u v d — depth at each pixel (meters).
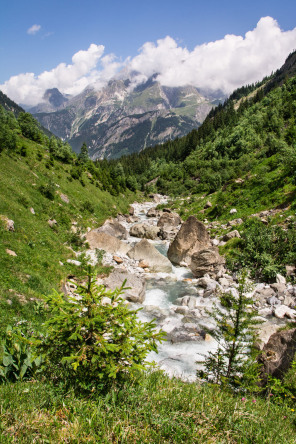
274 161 43.81
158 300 19.53
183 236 28.50
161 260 26.34
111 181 74.00
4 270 13.84
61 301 4.65
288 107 84.94
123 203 62.62
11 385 4.19
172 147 161.62
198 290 21.08
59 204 34.16
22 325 9.60
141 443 3.20
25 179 32.88
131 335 4.64
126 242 36.28
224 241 29.23
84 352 4.07
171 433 3.49
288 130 64.19
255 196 37.12
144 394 4.28
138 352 4.52
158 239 39.19
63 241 25.59
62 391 3.97
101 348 4.08
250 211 34.53
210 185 63.25
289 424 4.66
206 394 5.15
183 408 4.04
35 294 13.14
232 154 85.25
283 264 21.75
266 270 20.83
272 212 30.97
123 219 50.69
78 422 3.30
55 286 15.44
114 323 4.59
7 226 18.42
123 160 167.88
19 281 13.61
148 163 152.25
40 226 23.78
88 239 29.31
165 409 3.94
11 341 4.81
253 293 18.78
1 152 34.31
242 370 7.00
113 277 19.77
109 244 29.36
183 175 104.31
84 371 4.14
